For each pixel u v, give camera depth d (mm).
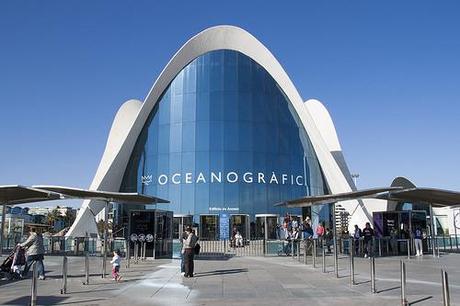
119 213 40156
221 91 42094
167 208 39719
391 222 27766
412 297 11461
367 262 22312
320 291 12797
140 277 16625
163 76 42281
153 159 41688
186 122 41375
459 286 13570
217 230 38688
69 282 15258
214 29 42969
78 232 38000
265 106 42625
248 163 40375
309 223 28219
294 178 41781
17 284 14883
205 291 13016
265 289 13297
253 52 43844
